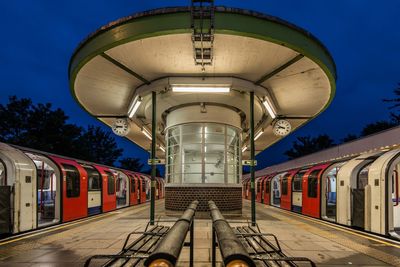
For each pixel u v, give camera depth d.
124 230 9.17
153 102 10.89
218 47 8.38
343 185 10.27
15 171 8.22
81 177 12.27
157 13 7.66
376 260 5.84
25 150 9.66
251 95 10.81
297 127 17.16
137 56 8.87
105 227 9.78
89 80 10.51
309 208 13.39
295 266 4.13
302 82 10.53
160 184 30.41
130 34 7.86
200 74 10.23
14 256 6.09
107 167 16.72
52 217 12.55
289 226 10.20
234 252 2.30
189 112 12.54
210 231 8.76
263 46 8.28
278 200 23.53
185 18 7.60
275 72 9.71
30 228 8.76
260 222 11.24
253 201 10.20
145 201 23.69
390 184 8.22
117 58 8.96
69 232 8.81
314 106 13.09
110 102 12.92
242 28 7.65
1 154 8.28
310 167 14.66
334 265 5.52
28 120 32.56
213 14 7.59
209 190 12.09
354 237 8.16
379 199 8.37
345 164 10.66
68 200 11.14
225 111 12.80
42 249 6.68
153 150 10.49
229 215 12.03
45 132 32.97
